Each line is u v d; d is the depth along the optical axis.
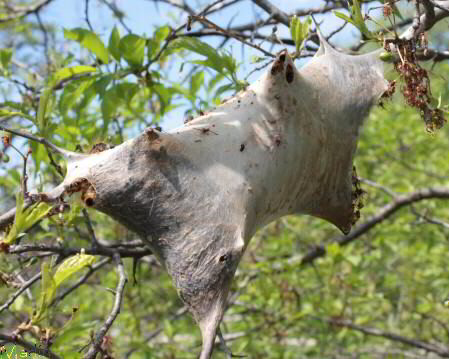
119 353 5.03
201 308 1.98
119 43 3.27
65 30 3.22
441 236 6.17
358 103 2.52
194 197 2.07
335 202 2.60
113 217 2.10
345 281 5.03
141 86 3.71
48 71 4.15
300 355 5.85
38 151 3.12
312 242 5.99
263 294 5.03
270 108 2.26
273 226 5.93
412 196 4.87
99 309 6.16
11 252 2.51
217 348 5.32
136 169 2.07
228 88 3.13
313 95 2.38
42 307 2.33
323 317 5.39
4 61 3.87
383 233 6.00
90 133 3.48
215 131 2.19
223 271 1.99
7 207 3.94
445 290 5.99
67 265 2.45
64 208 2.21
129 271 3.01
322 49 2.58
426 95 2.53
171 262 2.04
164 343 5.22
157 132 2.08
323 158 2.41
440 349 5.14
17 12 5.34
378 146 7.17
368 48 3.38
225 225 2.05
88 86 3.35
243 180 2.13
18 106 3.48
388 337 5.26
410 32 2.54
